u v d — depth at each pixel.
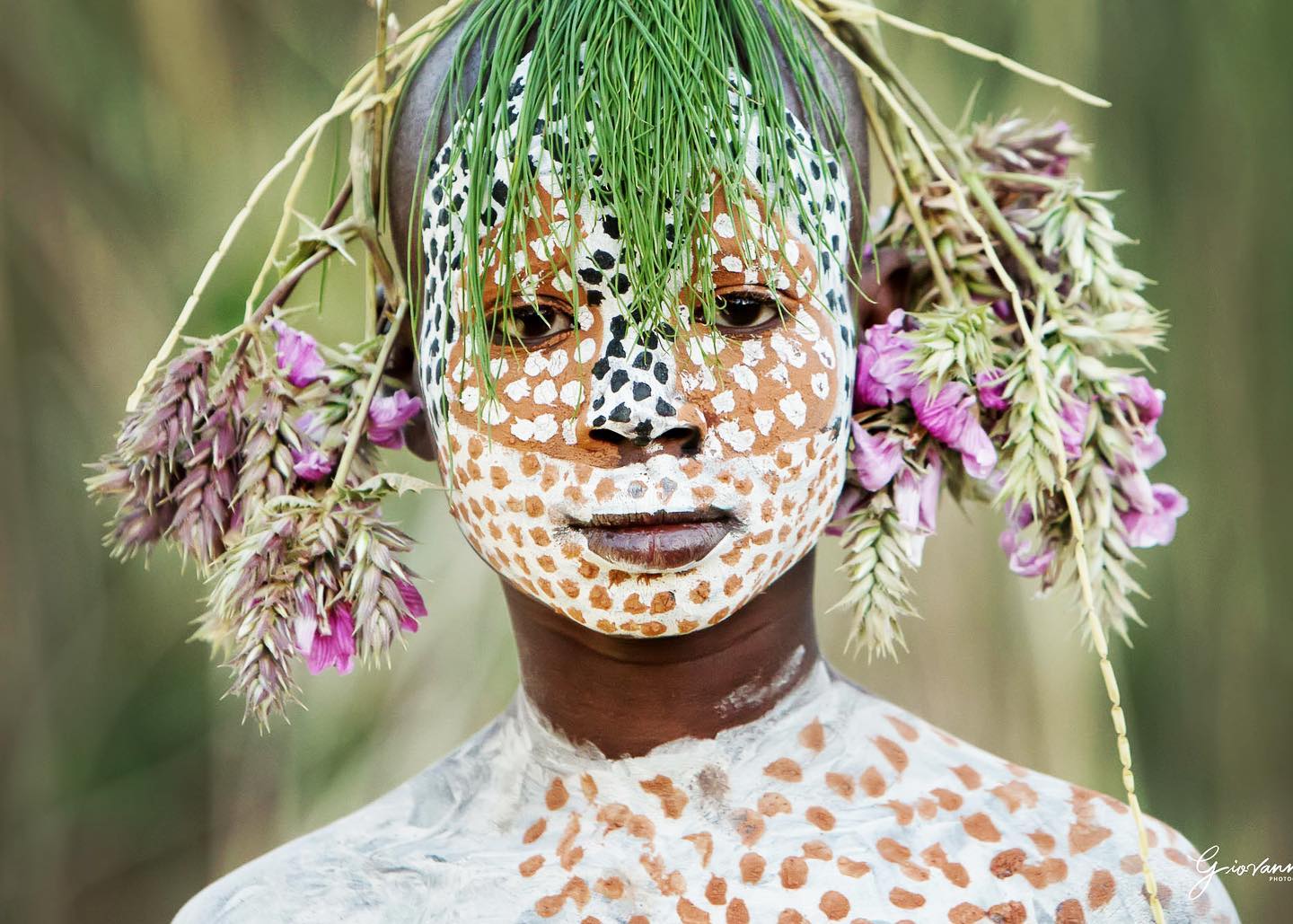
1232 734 5.20
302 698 4.83
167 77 5.15
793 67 2.13
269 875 2.31
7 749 5.30
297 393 2.24
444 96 2.19
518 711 2.35
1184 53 4.91
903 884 2.18
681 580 2.08
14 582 5.30
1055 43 4.80
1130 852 2.24
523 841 2.26
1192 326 5.08
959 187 2.24
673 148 2.00
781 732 2.26
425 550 4.58
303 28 5.15
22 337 5.19
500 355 2.08
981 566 4.74
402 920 2.24
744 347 2.07
